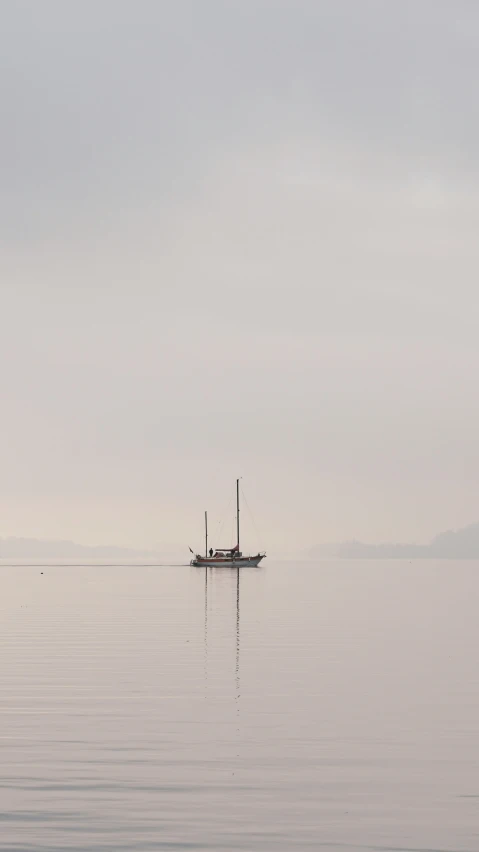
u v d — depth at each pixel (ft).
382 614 300.61
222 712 123.75
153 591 465.88
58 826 78.38
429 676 156.15
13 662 171.53
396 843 75.25
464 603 363.76
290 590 476.95
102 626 251.60
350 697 135.33
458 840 76.02
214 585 543.39
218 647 198.29
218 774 93.81
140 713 122.83
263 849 73.72
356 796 87.10
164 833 77.00
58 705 128.06
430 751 103.30
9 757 99.55
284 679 152.05
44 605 347.56
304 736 110.32
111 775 93.20
